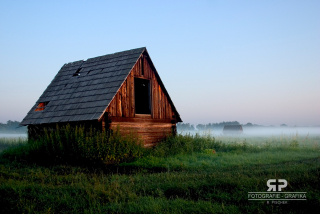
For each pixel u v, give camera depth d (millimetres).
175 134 22328
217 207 7664
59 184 10633
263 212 7383
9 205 8156
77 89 20125
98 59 22203
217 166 14094
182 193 9164
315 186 9109
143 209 7629
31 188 9617
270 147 21500
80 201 8422
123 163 15047
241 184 9391
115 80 18406
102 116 16703
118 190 9430
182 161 15383
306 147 21391
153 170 13617
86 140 15352
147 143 19719
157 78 21312
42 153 16312
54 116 18859
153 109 20672
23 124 20094
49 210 7621
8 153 17188
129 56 19969
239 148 20922
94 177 11508
